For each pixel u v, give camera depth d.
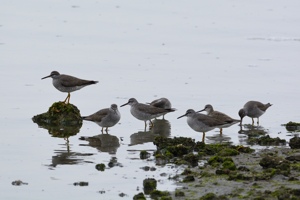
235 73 27.00
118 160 16.70
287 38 33.34
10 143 18.33
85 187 14.59
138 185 14.66
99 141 18.75
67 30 34.12
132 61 28.73
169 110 20.78
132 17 37.28
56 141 18.67
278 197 12.91
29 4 39.69
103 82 25.50
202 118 18.55
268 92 24.28
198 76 26.53
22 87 24.42
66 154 17.30
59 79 21.48
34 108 22.08
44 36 32.72
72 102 23.00
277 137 18.42
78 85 21.48
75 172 15.70
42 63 27.80
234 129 20.28
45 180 15.12
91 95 23.89
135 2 40.84
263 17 37.56
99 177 15.29
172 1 41.16
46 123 20.62
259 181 14.27
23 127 20.09
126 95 23.89
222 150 16.86
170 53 30.28
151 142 18.67
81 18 36.75
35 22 35.53
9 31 33.47
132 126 20.72
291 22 36.44
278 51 30.78
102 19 36.66
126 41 32.34
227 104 22.77
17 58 28.52
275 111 22.22
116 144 18.42
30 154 17.27
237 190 13.71
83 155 17.22
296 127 20.23
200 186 14.16
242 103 22.91
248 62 28.83
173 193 13.79
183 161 16.27
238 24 36.09
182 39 32.94
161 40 32.66
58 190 14.41
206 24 36.06
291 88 24.84
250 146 17.81
